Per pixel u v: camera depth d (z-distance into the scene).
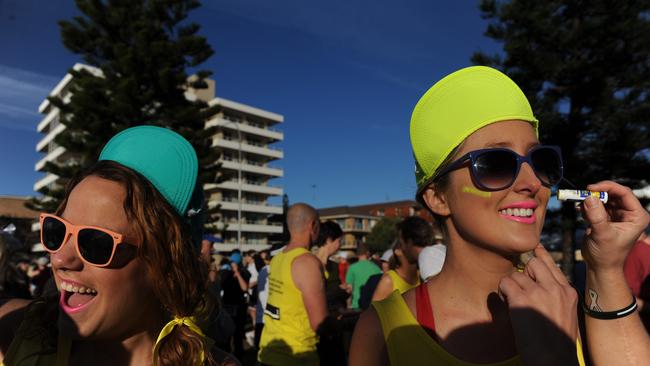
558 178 1.14
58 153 49.31
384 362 1.19
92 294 1.08
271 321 3.38
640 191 12.59
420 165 1.28
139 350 1.15
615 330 1.12
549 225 14.53
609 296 1.13
